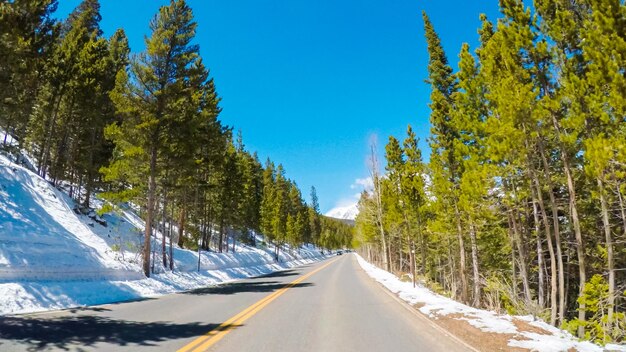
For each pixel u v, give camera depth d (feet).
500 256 80.12
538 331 25.48
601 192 39.63
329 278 87.86
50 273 46.50
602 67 30.40
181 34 75.46
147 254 67.82
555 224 44.73
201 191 124.98
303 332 25.88
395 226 104.73
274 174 345.31
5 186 73.46
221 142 116.06
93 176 112.37
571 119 35.70
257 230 225.97
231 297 49.44
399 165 84.99
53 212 79.77
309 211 405.39
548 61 43.11
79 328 25.84
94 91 102.73
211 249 152.97
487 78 47.67
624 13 30.50
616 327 36.60
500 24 44.29
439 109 73.36
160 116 73.56
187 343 21.80
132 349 20.12
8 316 30.01
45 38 65.72
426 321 30.81
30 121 113.60
